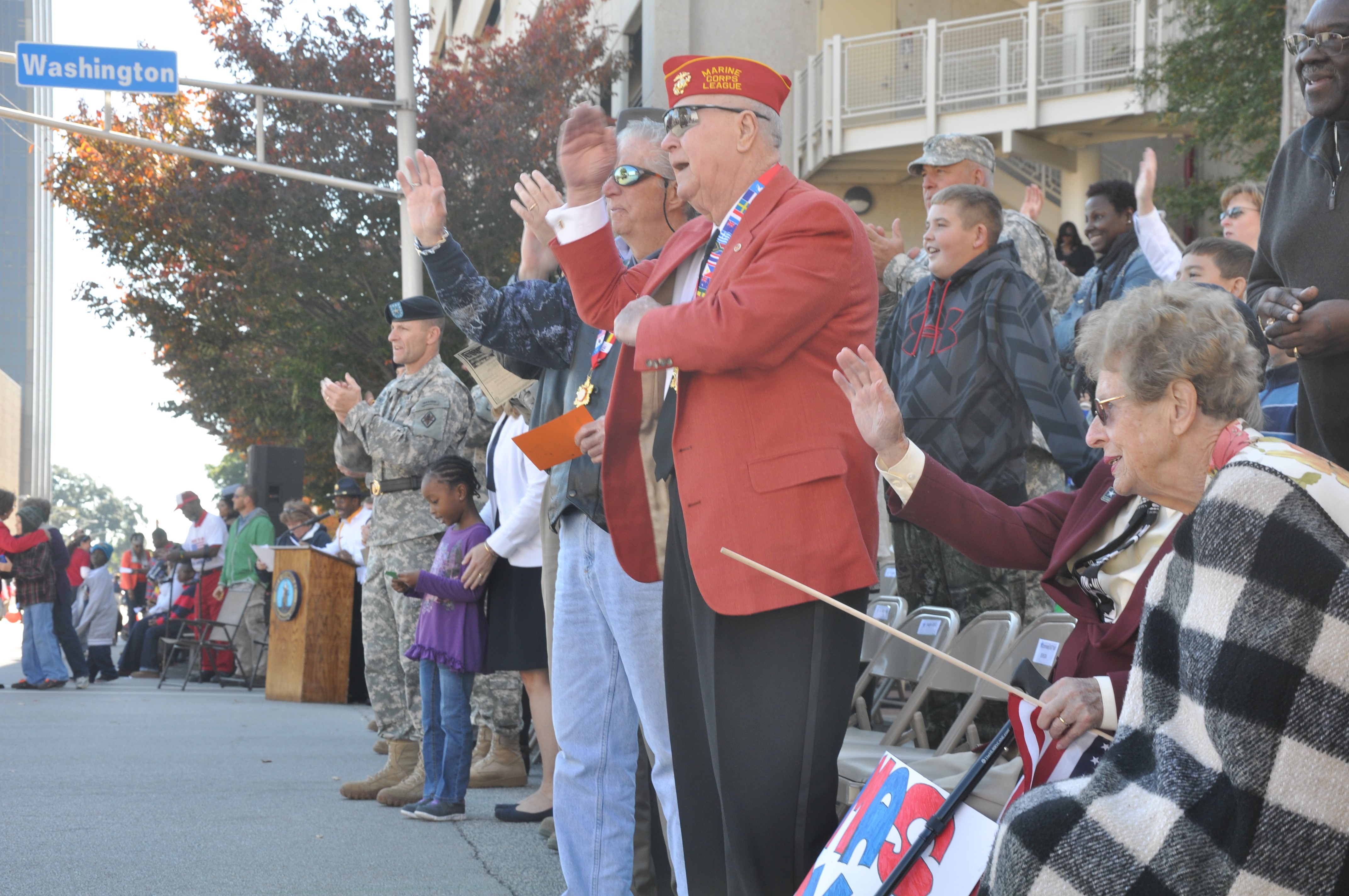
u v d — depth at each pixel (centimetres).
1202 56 1257
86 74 1311
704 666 261
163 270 1795
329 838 470
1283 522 169
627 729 341
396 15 1434
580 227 312
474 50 1902
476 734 670
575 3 1909
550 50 1858
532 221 317
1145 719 185
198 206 1706
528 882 404
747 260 261
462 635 493
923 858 230
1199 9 1255
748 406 258
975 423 446
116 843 457
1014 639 398
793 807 251
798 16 1872
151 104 1769
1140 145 1828
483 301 369
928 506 277
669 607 280
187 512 1559
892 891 230
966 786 233
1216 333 204
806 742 250
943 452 448
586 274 314
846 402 265
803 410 258
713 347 250
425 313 574
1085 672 274
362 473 593
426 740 513
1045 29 1622
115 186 1731
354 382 555
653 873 354
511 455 500
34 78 1303
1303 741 162
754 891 253
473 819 507
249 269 1697
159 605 1630
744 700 252
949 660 241
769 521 253
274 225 1720
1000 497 446
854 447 265
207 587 1434
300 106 1741
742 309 248
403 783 548
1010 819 191
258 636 1328
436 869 420
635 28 1994
